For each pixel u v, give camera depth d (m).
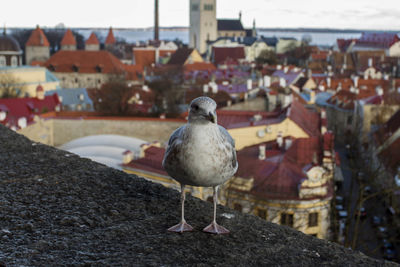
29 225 4.50
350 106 77.38
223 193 31.00
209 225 4.70
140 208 5.14
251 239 4.54
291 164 33.88
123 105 73.69
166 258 4.01
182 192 4.67
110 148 40.34
